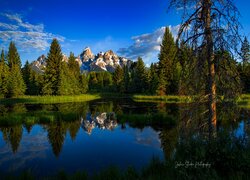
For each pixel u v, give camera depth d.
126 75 75.06
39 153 12.11
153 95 53.41
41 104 39.75
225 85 6.96
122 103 39.72
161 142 13.84
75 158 11.16
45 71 55.25
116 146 13.22
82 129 18.27
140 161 10.49
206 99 7.25
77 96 54.00
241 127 10.52
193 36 7.18
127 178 7.23
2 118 20.52
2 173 8.98
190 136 7.34
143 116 20.72
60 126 19.56
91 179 7.54
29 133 17.03
